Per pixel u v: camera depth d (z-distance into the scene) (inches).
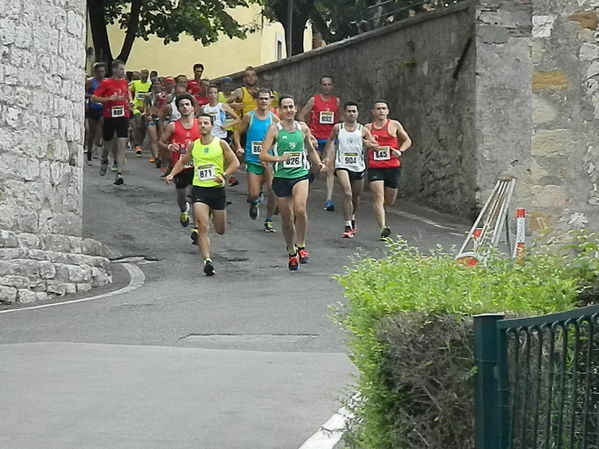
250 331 539.8
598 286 267.9
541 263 286.5
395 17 1386.6
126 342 517.0
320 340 515.5
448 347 237.0
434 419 241.4
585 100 494.6
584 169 495.2
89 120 1241.4
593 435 210.1
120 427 354.6
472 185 1025.5
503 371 219.6
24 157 743.1
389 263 290.2
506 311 240.8
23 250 711.7
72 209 794.8
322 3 1432.1
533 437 215.8
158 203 1020.5
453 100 1061.8
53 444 334.3
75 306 662.5
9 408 380.2
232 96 1136.2
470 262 313.7
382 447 251.3
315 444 328.5
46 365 456.8
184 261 819.4
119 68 1109.7
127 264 816.9
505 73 1016.9
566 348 210.2
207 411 376.5
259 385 416.5
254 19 2089.1
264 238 898.1
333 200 1117.1
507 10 1015.0
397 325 240.4
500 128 1018.1
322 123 1054.4
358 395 287.3
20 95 740.0
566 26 495.5
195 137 895.1
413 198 1139.9
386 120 899.4
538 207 499.2
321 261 811.4
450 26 1063.6
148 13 1640.0
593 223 494.3
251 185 911.0
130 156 1398.9
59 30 780.0
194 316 587.5
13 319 612.7
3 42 727.7
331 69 1309.1
